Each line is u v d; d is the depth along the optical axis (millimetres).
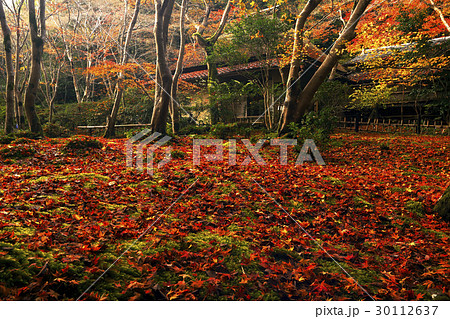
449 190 4285
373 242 3525
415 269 3000
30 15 10367
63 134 12656
